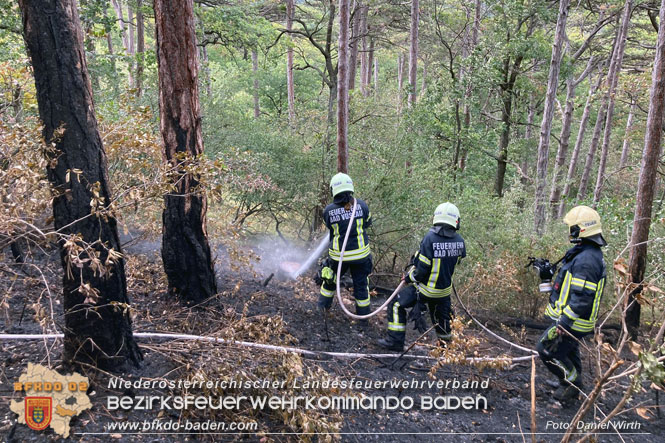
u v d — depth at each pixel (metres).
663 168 12.77
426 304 5.02
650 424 3.98
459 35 16.53
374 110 9.44
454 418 3.75
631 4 13.30
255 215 9.11
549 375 4.79
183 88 4.23
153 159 4.55
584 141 25.14
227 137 9.15
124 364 3.20
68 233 2.80
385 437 3.36
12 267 4.45
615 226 7.30
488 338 5.74
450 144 13.79
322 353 4.43
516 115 17.06
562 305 4.00
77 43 2.71
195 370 3.24
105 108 6.26
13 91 3.71
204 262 4.56
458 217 4.75
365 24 18.59
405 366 4.59
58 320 3.79
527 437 3.59
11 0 9.17
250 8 14.20
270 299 5.57
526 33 14.40
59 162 2.74
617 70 13.72
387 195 7.76
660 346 2.29
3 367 3.06
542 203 11.53
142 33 16.22
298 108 11.24
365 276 5.43
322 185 8.34
